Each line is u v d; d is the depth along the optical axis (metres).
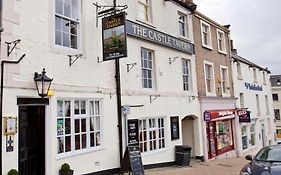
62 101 8.77
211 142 16.62
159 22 13.47
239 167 13.44
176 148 13.55
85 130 9.50
